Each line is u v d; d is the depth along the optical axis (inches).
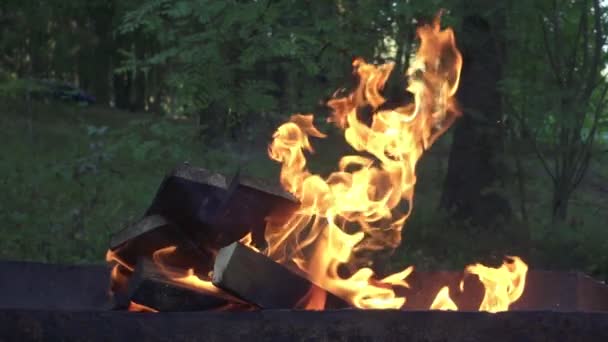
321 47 396.8
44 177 522.6
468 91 491.8
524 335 180.5
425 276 242.8
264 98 383.2
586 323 180.4
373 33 407.5
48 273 231.3
